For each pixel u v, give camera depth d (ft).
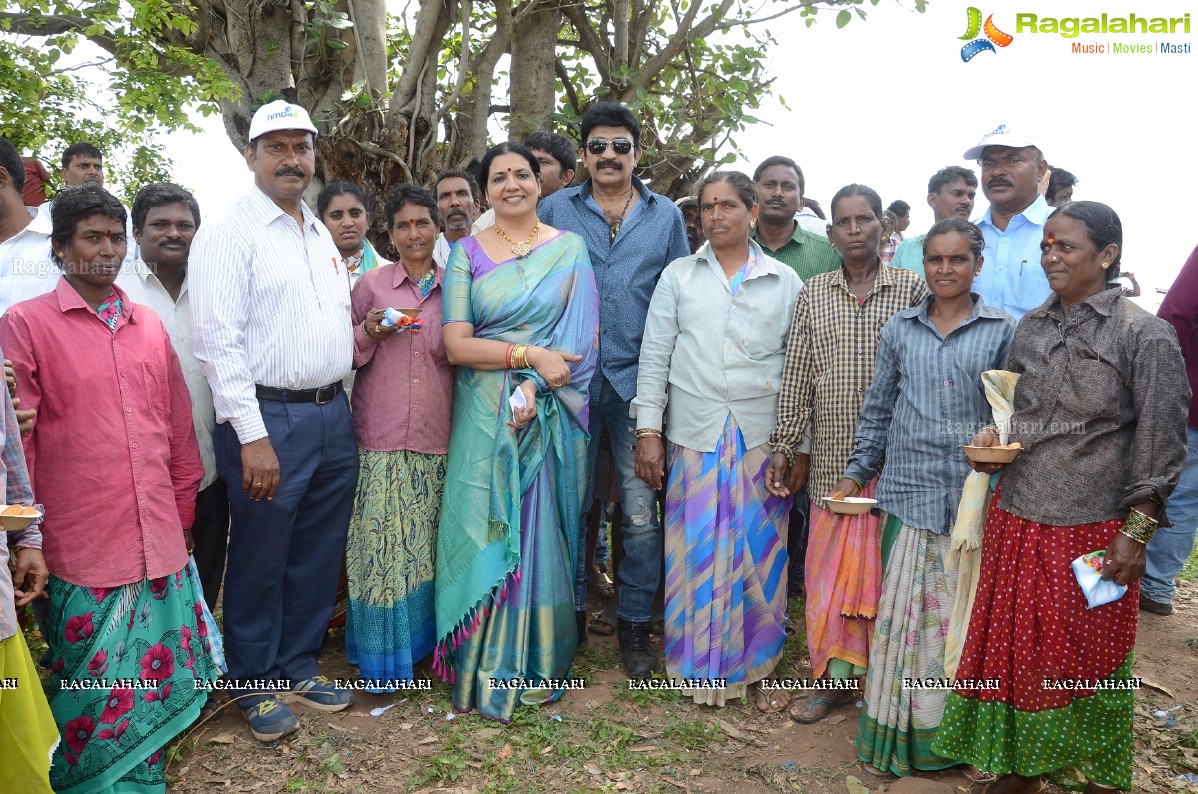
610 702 12.80
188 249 12.14
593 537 17.16
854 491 11.79
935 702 10.75
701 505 12.77
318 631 12.73
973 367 10.88
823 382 12.57
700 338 12.90
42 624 10.25
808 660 14.35
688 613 12.84
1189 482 15.61
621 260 14.21
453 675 12.82
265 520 11.68
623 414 14.16
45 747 8.97
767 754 11.57
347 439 12.48
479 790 10.56
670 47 24.04
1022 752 9.70
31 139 29.73
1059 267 9.66
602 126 14.11
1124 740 9.87
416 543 12.85
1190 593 17.54
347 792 10.49
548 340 12.79
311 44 23.16
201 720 12.00
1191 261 15.06
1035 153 14.16
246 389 11.21
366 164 21.52
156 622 10.49
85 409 9.93
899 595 10.94
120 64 24.32
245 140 22.90
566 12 24.85
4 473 8.75
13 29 24.64
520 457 12.52
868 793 10.70
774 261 13.39
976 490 10.37
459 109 24.81
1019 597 9.75
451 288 12.75
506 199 12.71
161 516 10.42
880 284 12.34
